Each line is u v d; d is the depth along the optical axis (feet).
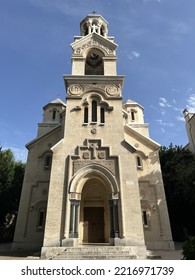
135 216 59.36
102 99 77.41
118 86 79.82
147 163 85.97
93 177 65.36
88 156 67.36
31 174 85.97
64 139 70.18
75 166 65.82
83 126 72.95
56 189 62.49
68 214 59.11
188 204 101.81
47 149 90.89
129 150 68.64
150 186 81.46
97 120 74.08
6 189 114.01
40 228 77.05
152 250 69.21
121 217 58.80
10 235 121.49
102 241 67.92
